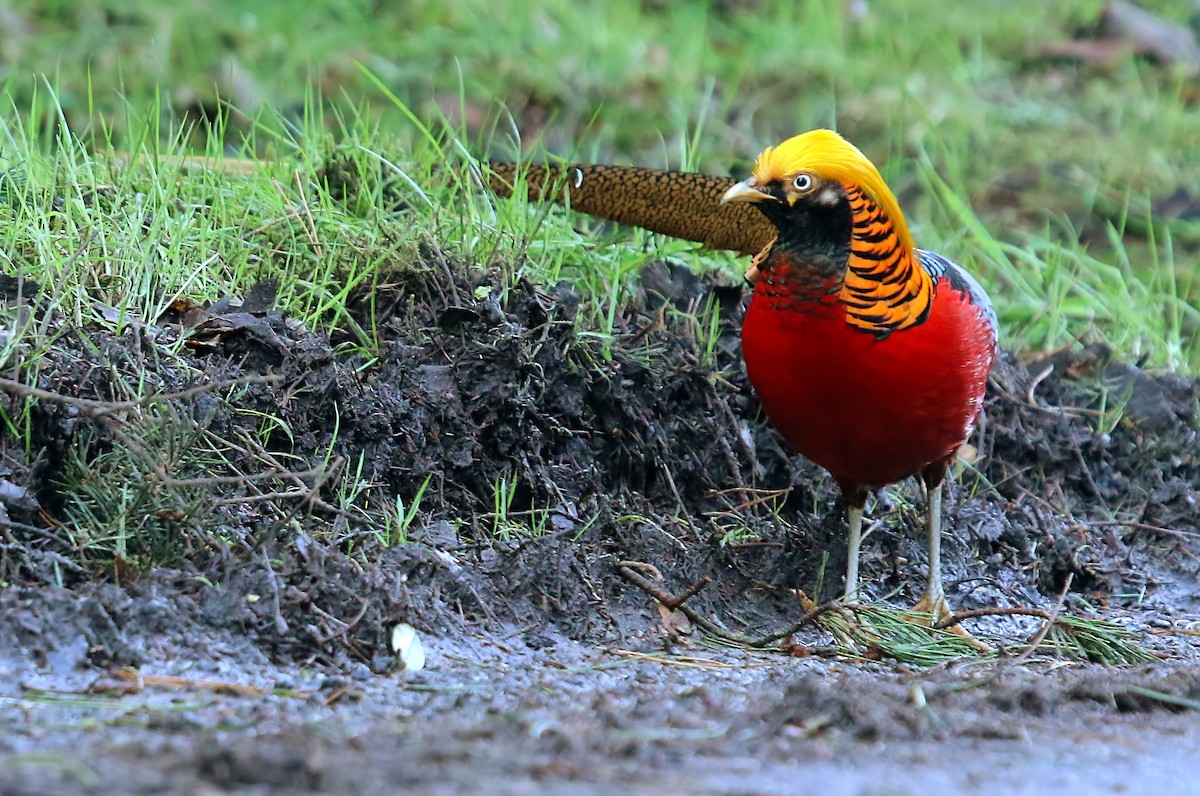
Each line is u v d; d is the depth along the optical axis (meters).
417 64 16.22
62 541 7.02
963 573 9.24
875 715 5.83
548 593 7.70
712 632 7.94
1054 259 13.17
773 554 8.66
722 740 5.50
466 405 8.69
